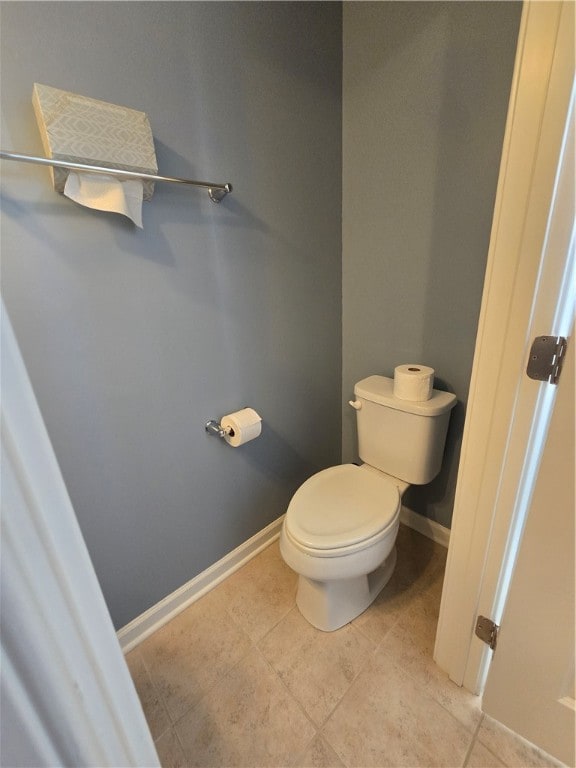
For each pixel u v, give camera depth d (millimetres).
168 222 998
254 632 1244
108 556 1098
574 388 634
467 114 1087
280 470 1578
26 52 720
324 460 1789
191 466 1241
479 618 940
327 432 1760
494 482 810
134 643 1216
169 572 1274
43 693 282
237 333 1256
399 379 1298
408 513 1694
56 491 269
